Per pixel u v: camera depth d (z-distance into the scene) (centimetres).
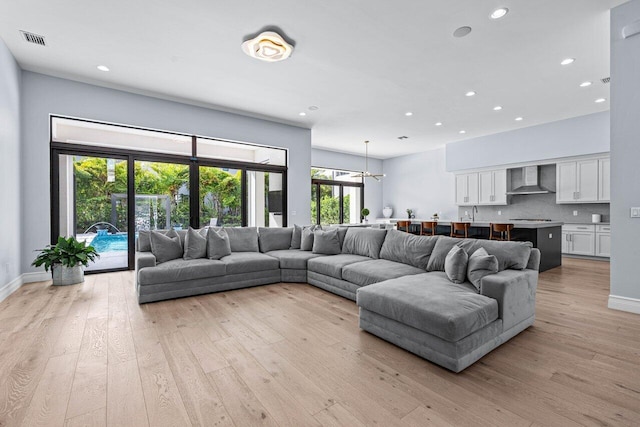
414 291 237
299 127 678
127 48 355
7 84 355
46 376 188
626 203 298
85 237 471
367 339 245
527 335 249
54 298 349
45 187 421
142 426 146
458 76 427
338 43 343
